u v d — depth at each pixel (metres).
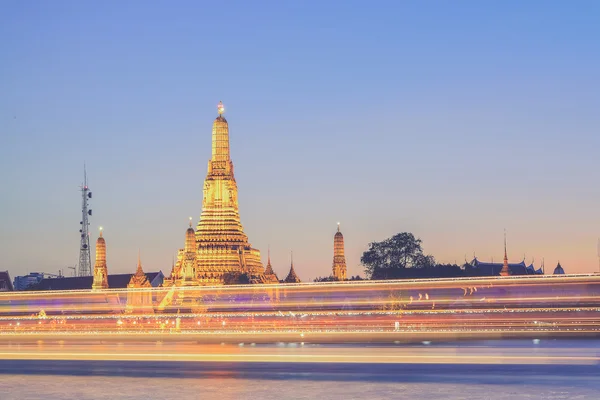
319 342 140.88
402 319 182.00
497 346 127.25
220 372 95.50
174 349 127.50
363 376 91.19
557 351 116.62
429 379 88.69
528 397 78.19
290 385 85.62
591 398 77.56
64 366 102.88
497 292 184.00
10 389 85.50
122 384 87.69
